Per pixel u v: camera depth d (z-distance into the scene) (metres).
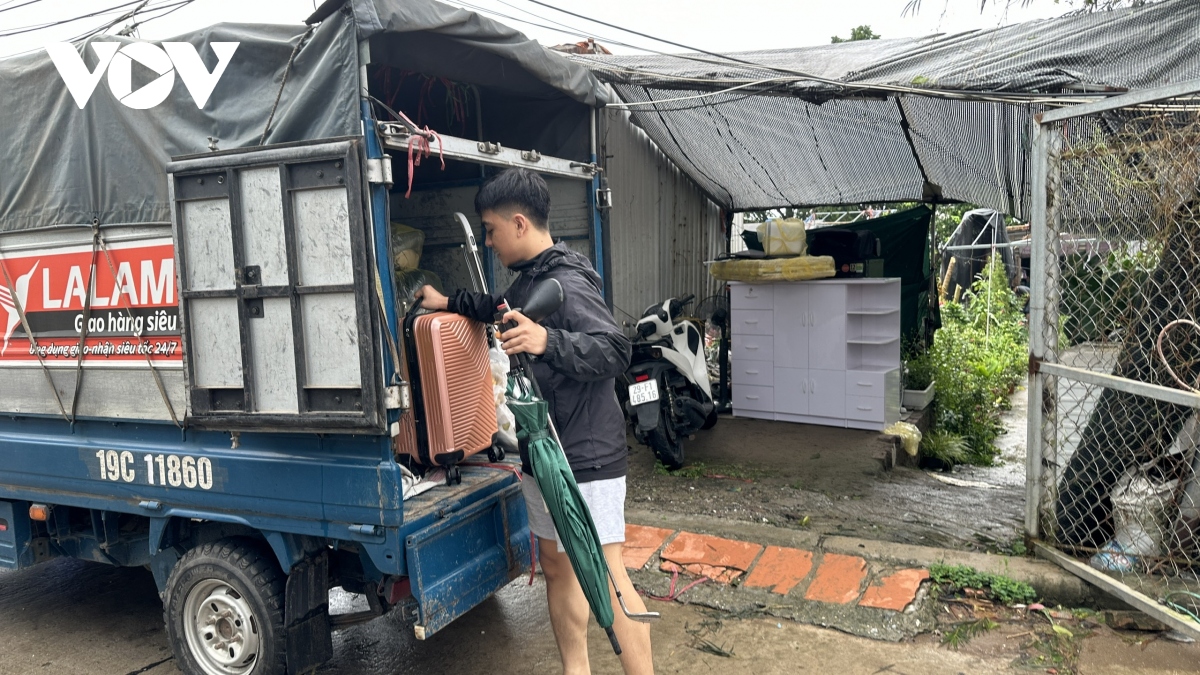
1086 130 3.90
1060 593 3.62
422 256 4.36
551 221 4.12
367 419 2.53
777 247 6.84
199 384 2.80
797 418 6.91
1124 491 3.82
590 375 2.44
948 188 7.53
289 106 2.61
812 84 4.86
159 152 2.87
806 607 3.63
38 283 3.26
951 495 5.24
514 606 3.93
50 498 3.46
